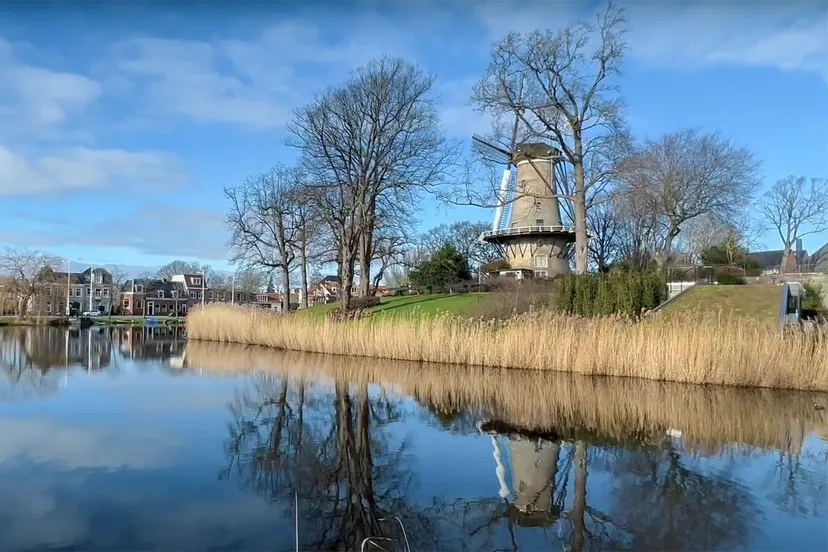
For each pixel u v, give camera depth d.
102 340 33.94
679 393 13.44
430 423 10.53
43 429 9.87
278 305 92.12
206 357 22.30
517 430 9.98
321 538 5.66
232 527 5.88
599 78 23.70
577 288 19.70
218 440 9.23
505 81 24.05
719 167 35.59
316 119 28.72
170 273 110.06
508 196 33.28
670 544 5.54
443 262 40.09
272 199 43.09
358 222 31.03
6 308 60.12
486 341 18.28
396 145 29.16
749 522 6.05
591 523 6.05
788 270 49.12
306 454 8.48
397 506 6.50
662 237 41.22
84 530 5.74
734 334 14.40
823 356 13.37
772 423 10.44
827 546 5.47
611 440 9.29
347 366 18.80
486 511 6.36
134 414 11.17
